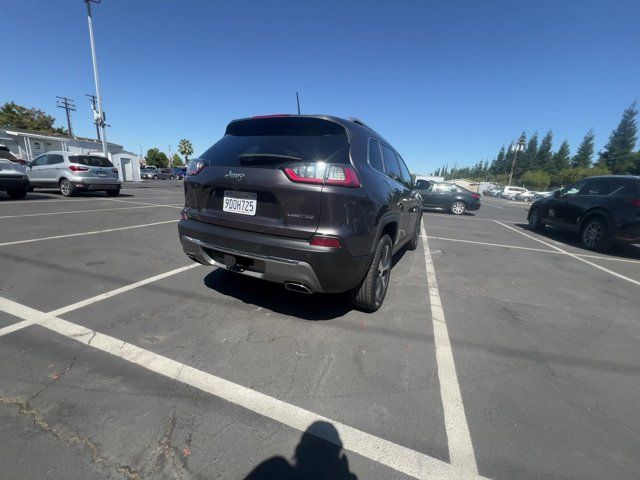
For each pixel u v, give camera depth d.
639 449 1.78
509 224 11.79
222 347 2.53
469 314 3.40
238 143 2.99
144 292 3.47
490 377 2.35
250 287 3.72
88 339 2.54
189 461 1.58
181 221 3.20
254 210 2.66
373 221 2.80
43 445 1.61
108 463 1.54
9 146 29.69
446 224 10.87
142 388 2.04
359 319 3.11
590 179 7.87
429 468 1.61
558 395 2.20
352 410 1.96
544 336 3.01
